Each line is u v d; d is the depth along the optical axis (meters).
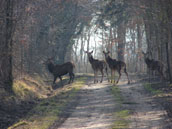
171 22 64.94
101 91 61.62
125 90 62.31
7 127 37.72
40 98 64.19
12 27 59.62
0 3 57.81
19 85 65.06
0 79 59.41
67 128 31.58
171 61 70.88
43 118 38.38
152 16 76.69
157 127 29.41
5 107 49.34
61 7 119.12
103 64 80.12
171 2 63.47
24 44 72.75
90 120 35.06
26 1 65.81
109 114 38.06
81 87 70.56
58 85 92.75
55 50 137.25
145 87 65.56
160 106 41.81
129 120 33.53
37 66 108.25
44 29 115.75
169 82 69.81
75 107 44.97
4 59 59.28
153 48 95.88
